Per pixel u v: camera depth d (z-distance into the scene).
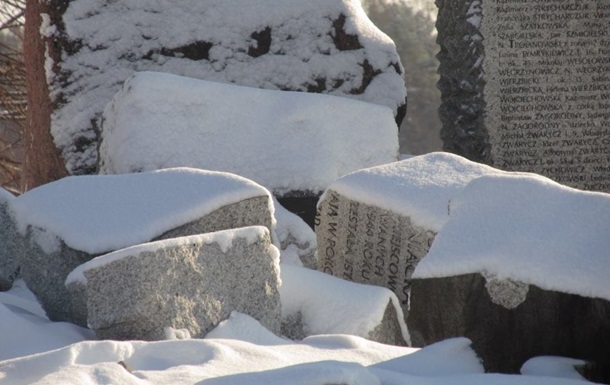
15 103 59.22
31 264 19.77
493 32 34.62
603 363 15.09
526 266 15.62
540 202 16.61
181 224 19.23
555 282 15.41
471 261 16.00
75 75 34.41
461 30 34.94
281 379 12.38
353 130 28.00
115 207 19.66
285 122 27.64
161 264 16.28
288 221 23.36
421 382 13.22
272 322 17.59
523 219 16.41
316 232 23.16
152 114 26.92
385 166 22.86
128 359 13.98
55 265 19.19
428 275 16.25
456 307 16.00
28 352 15.77
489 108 34.88
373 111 28.38
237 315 17.08
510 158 35.03
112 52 34.72
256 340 16.75
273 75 34.81
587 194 16.50
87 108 34.31
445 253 16.36
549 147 35.00
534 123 34.97
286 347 15.28
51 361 13.32
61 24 34.44
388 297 19.20
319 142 27.56
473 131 35.12
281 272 19.34
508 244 16.03
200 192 19.77
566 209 16.36
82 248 18.73
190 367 13.60
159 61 34.91
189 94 27.30
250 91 27.94
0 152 60.75
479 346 15.80
